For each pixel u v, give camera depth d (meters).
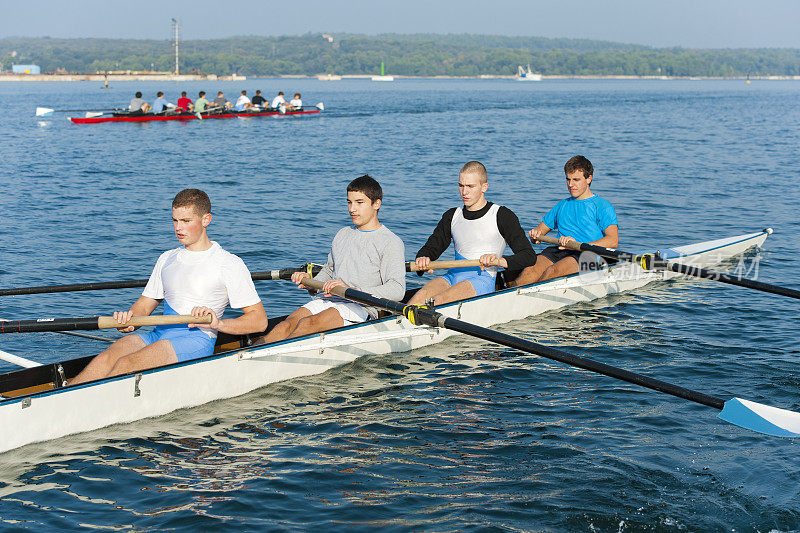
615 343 7.84
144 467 5.19
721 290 9.93
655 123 43.69
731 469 5.11
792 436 5.11
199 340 6.14
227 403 6.29
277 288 9.91
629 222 14.58
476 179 7.88
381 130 37.31
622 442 5.53
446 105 64.88
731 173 21.78
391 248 7.00
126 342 5.93
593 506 4.65
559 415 6.04
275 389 6.59
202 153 26.61
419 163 24.09
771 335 8.05
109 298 9.38
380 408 6.20
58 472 5.10
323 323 6.93
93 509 4.66
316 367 6.95
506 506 4.66
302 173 21.70
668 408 6.16
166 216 14.95
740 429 5.75
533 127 39.97
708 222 14.60
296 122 42.16
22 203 16.20
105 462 5.25
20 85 147.50
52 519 4.54
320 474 5.08
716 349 7.62
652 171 22.20
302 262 11.45
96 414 5.69
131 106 40.28
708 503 4.69
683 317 8.75
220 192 18.14
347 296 6.71
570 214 9.56
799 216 15.23
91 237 12.88
